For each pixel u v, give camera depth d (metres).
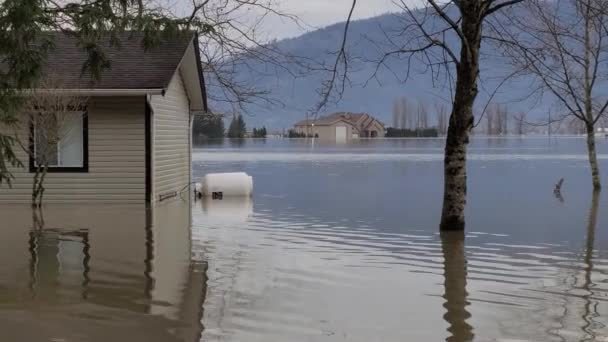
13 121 10.76
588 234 12.16
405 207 16.28
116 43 11.16
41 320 6.62
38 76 9.93
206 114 22.19
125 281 8.22
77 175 16.58
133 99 16.55
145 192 16.69
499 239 11.54
